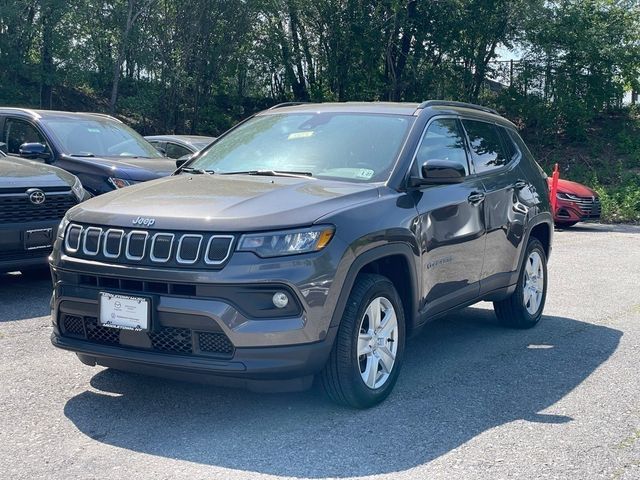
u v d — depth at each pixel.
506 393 5.16
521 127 32.41
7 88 29.19
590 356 6.20
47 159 9.52
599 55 30.36
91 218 4.53
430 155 5.58
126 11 29.19
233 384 4.23
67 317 4.61
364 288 4.57
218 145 6.02
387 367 4.83
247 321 4.11
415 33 30.55
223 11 30.47
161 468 3.80
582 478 3.81
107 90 33.81
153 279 4.21
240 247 4.14
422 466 3.90
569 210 16.70
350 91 32.97
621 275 10.29
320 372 4.51
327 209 4.46
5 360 5.51
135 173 9.20
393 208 4.90
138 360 4.27
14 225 7.15
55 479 3.65
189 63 30.94
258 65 33.97
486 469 3.89
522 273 6.86
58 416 4.48
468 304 6.07
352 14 30.92
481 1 29.75
